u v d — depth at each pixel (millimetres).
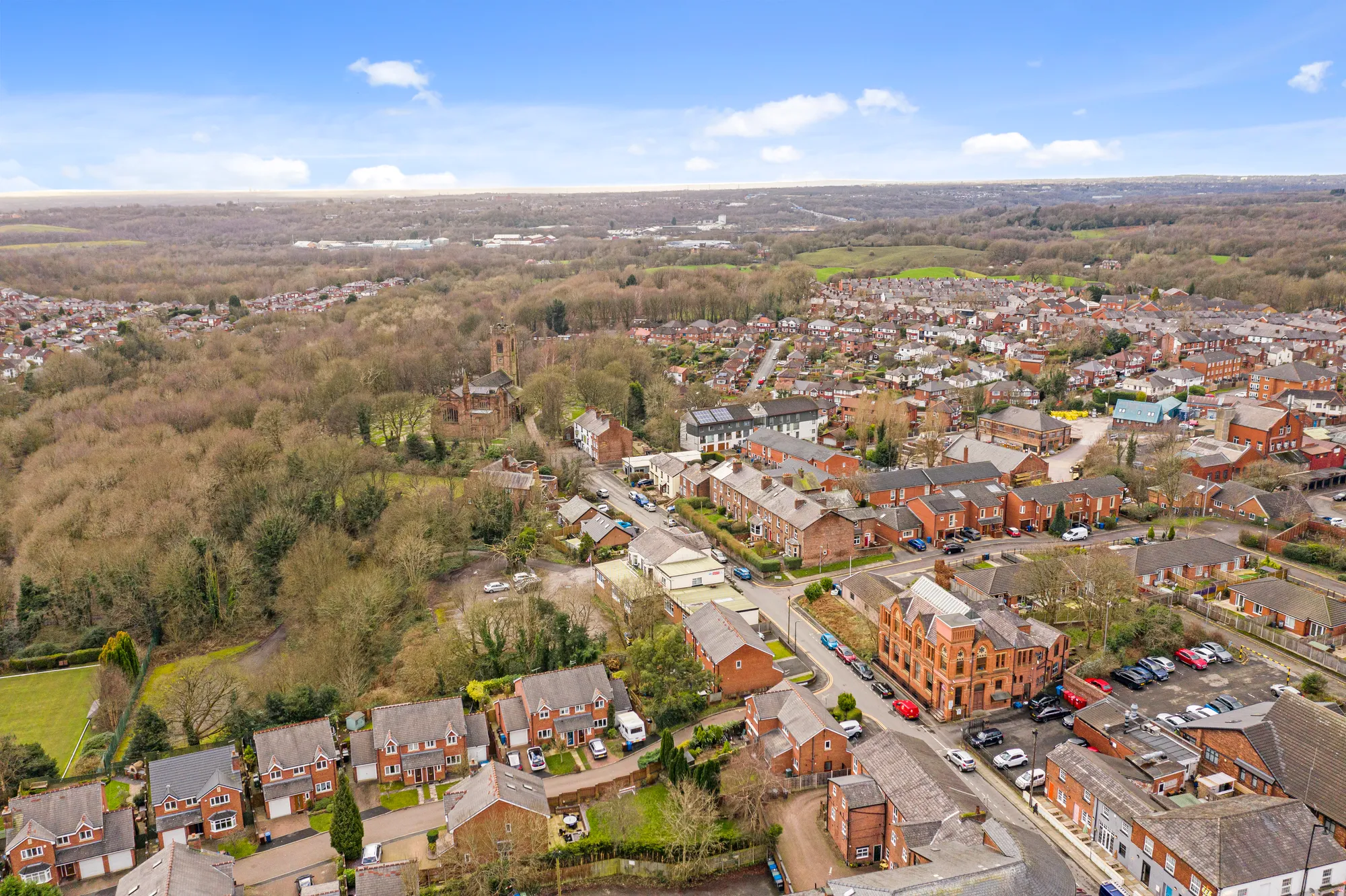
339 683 112750
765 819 88625
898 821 81312
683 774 91562
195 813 90000
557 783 97375
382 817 92750
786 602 138000
